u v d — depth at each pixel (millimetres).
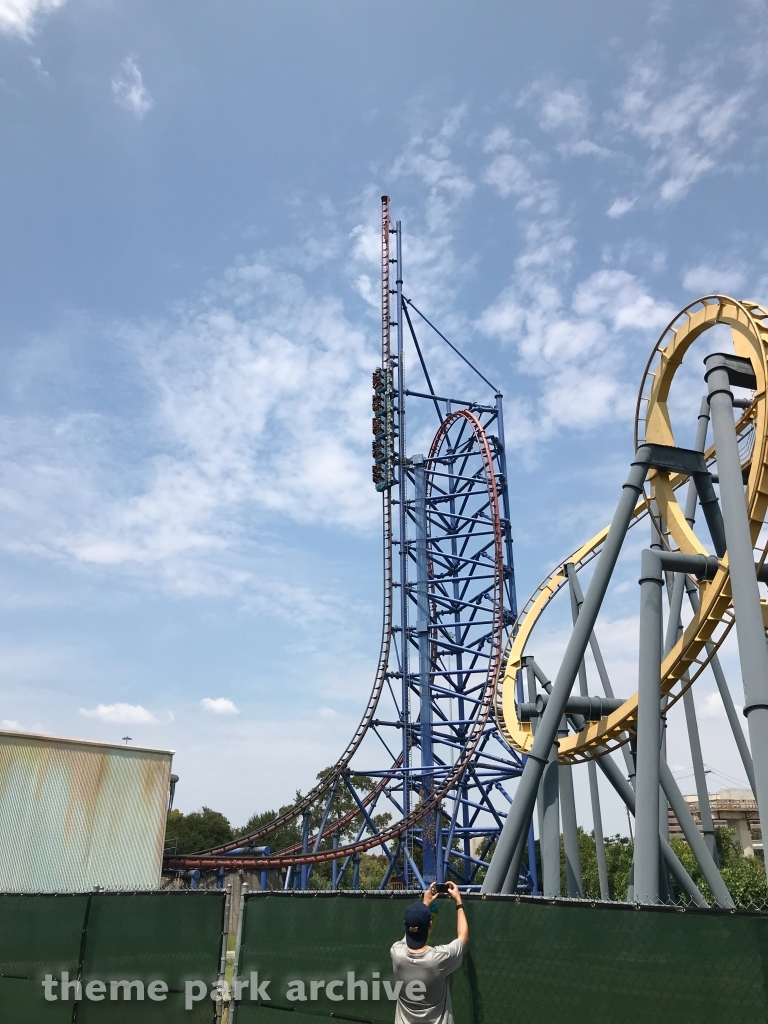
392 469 64812
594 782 36562
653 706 22609
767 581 23000
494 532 59844
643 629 23422
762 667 18531
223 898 9094
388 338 68125
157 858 42125
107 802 41500
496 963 7051
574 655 24562
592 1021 6477
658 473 26406
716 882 25797
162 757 43875
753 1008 5887
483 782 56500
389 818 70438
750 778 31328
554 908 6883
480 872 67500
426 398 68125
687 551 24875
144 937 9555
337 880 55031
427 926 6680
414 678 60031
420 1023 6375
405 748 58094
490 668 57031
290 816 60000
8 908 11219
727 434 21375
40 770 40094
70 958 10195
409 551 63875
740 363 22609
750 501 21578
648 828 21391
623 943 6496
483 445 60688
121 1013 9508
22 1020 10477
